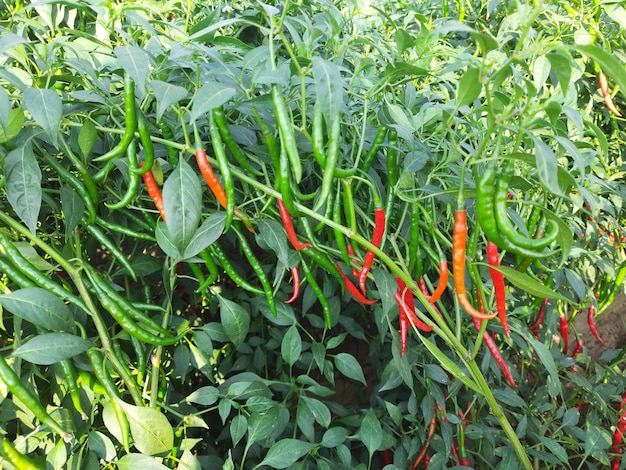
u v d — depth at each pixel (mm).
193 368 2189
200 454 2121
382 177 1642
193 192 1057
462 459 1994
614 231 2592
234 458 1952
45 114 945
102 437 1290
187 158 1270
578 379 2148
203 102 933
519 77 1304
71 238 1317
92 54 1382
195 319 2152
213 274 1457
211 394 1534
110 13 1124
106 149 1375
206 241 1185
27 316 1066
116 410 1208
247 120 1421
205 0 2078
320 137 1018
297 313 2773
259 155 1296
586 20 1979
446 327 1432
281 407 1673
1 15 1993
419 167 1318
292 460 1483
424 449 2027
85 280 1257
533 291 1214
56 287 1167
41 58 1131
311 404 1686
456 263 1115
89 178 1195
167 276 1467
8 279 1317
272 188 1235
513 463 1799
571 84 1413
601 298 2404
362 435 1604
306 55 1249
